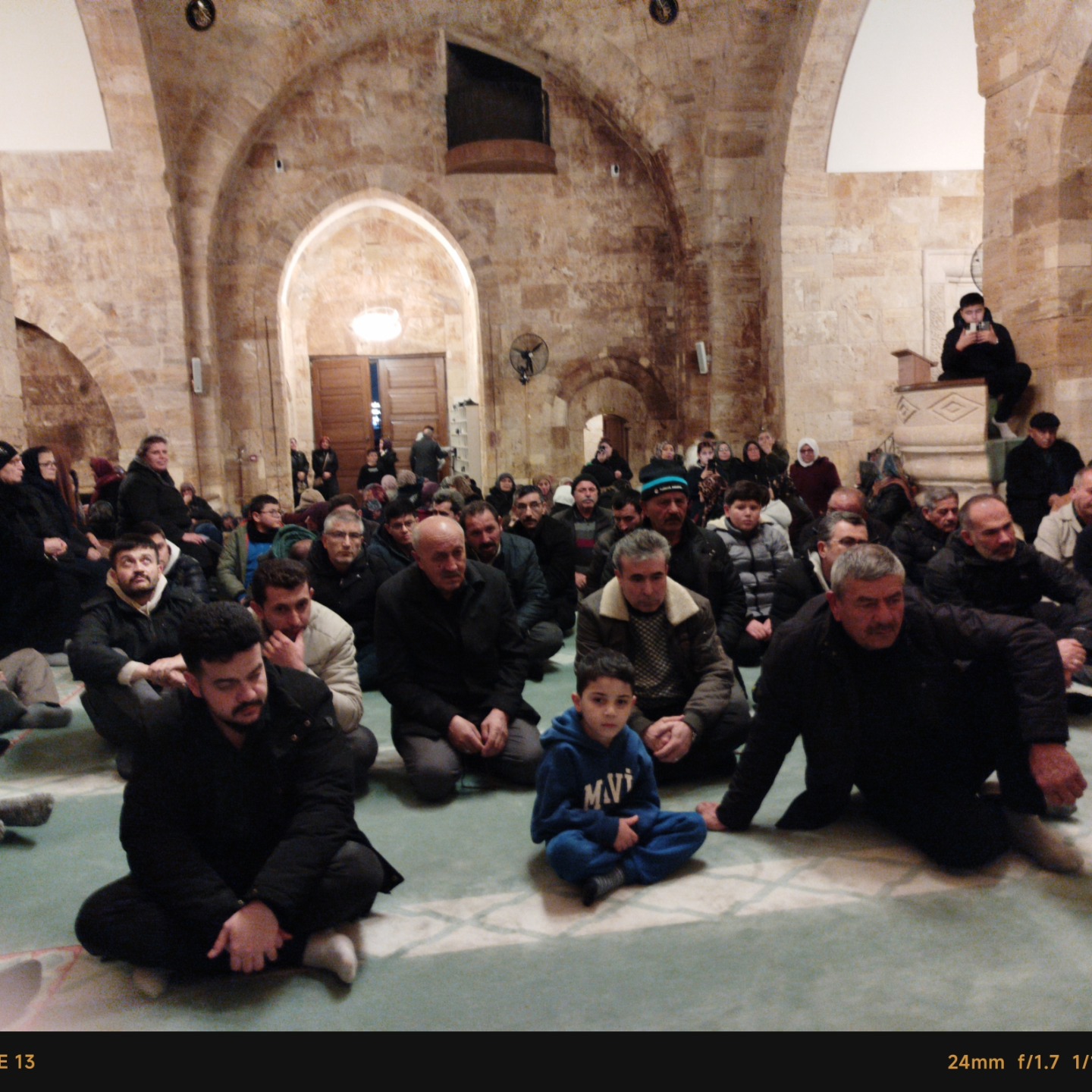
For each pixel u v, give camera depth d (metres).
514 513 6.92
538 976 2.52
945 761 3.21
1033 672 2.86
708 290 15.12
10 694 4.87
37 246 14.19
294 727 2.61
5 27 12.52
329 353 19.84
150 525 4.86
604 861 2.95
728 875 3.07
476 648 4.10
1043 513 7.67
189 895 2.43
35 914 2.99
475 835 3.51
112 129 13.81
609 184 16.05
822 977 2.46
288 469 15.91
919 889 2.92
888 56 12.58
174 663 4.08
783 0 13.03
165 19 13.98
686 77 14.73
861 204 13.89
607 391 16.50
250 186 15.31
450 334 19.98
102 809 3.89
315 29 14.43
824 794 3.28
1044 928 2.65
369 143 15.49
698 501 10.13
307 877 2.48
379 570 5.88
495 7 14.64
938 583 4.57
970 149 13.73
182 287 14.56
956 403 8.92
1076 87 7.96
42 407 15.10
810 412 14.02
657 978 2.49
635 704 4.01
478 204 15.88
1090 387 8.20
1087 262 8.24
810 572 4.77
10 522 6.27
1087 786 3.65
